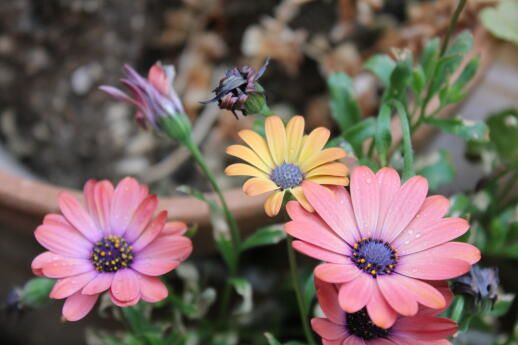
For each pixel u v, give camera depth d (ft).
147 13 1.97
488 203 1.57
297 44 1.87
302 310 1.31
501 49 1.82
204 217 1.49
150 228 1.26
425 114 1.53
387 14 1.89
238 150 1.23
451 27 1.41
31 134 1.93
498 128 1.57
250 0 1.94
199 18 1.95
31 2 1.96
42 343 1.89
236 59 1.95
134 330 1.45
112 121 1.92
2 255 1.68
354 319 1.17
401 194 1.19
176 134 1.37
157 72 1.36
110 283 1.23
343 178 1.20
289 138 1.23
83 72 1.94
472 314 1.28
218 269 1.84
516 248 1.57
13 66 1.96
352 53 1.86
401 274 1.16
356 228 1.18
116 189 1.29
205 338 1.68
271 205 1.18
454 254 1.15
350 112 1.55
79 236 1.27
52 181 1.90
